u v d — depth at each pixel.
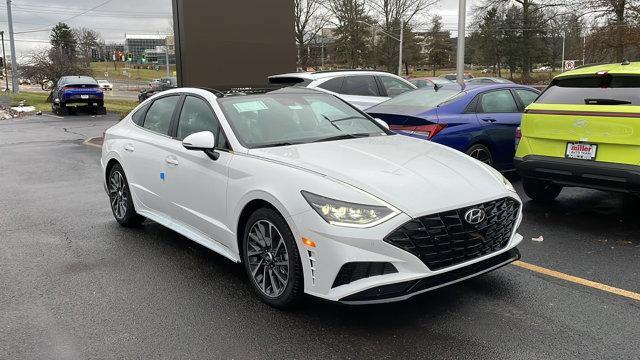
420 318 3.76
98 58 106.19
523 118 6.31
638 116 5.23
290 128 4.68
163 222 5.26
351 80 9.75
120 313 3.93
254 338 3.52
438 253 3.45
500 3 59.09
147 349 3.41
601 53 38.22
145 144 5.45
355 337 3.51
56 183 8.95
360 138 4.70
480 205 3.65
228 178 4.23
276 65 13.48
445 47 86.25
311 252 3.50
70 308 4.02
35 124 21.33
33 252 5.31
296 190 3.63
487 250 3.73
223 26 12.66
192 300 4.13
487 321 3.70
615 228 5.83
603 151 5.54
